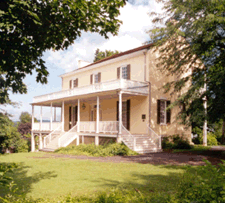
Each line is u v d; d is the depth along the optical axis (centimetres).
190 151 1812
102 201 480
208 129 2786
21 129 3909
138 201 462
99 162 1239
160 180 784
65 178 855
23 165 1172
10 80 601
